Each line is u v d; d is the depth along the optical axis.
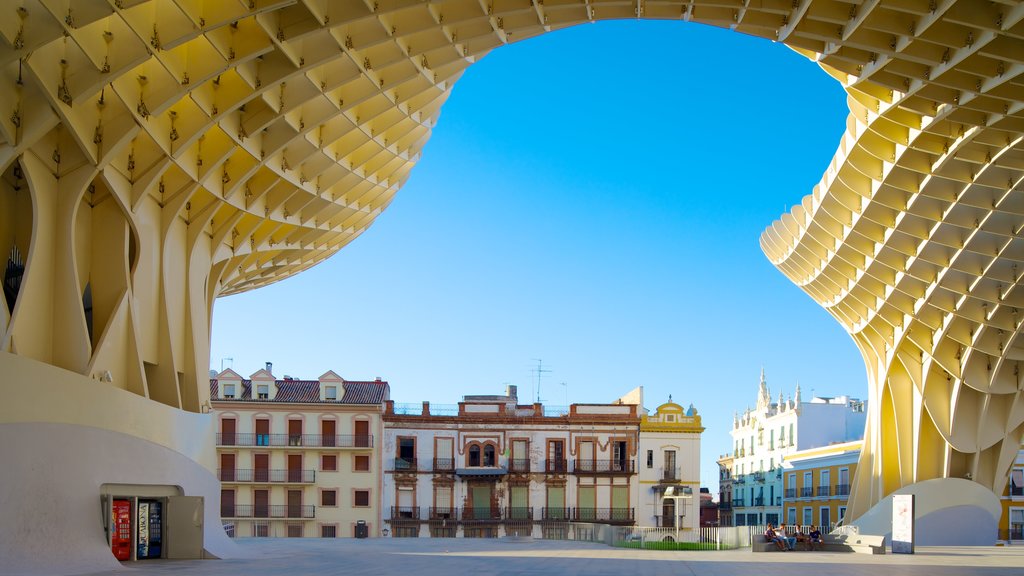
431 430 72.88
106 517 24.72
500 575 23.11
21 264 24.81
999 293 44.78
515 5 26.72
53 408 22.72
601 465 73.19
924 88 29.78
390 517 71.25
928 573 25.33
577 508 72.56
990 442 50.31
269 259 40.84
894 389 53.81
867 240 46.50
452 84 34.97
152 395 29.61
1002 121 31.17
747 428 108.00
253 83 26.92
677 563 29.81
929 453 52.62
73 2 20.19
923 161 36.75
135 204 27.17
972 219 39.84
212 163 29.50
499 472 71.94
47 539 21.91
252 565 26.08
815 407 93.12
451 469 72.19
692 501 73.12
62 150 24.47
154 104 24.81
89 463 23.88
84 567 22.38
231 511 70.44
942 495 50.56
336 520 71.00
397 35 26.73
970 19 25.42
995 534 50.25
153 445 27.23
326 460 71.69
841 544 40.66
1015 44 26.50
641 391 75.25
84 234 26.72
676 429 74.12
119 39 22.48
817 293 56.88
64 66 22.17
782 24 27.50
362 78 29.69
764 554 38.09
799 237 51.47
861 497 56.31
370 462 71.88
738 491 108.69
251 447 71.00
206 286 36.09
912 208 40.25
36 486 21.80
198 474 30.62
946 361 50.31
